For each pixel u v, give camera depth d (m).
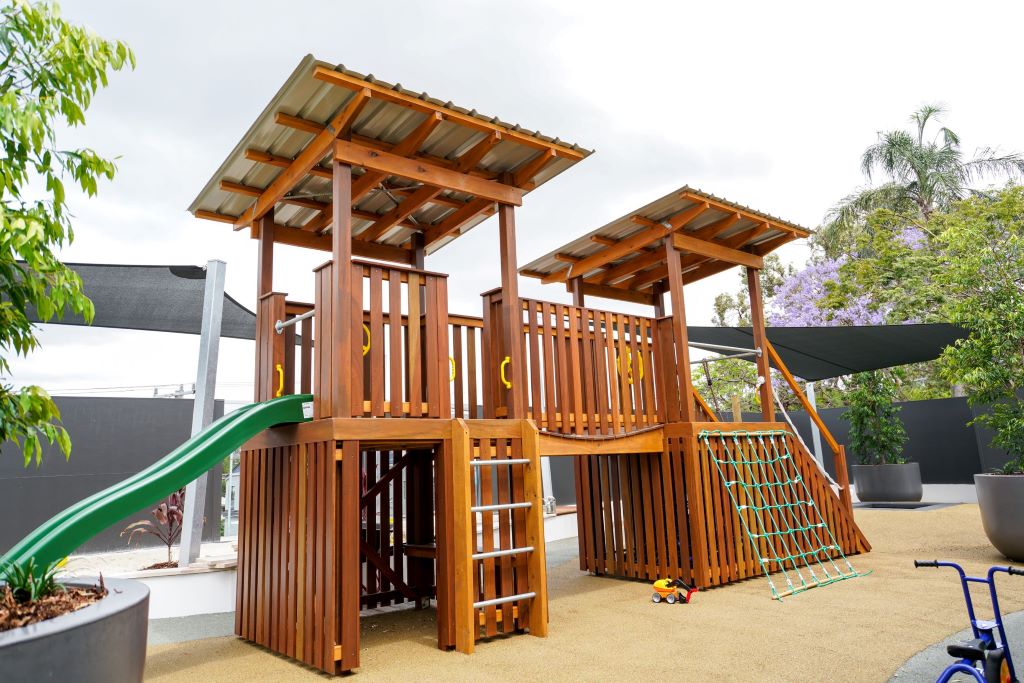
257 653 4.19
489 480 4.30
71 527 3.26
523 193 5.04
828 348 8.95
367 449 4.96
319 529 3.79
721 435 6.00
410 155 4.52
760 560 5.43
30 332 2.85
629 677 3.37
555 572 6.95
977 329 6.63
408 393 4.67
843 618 4.40
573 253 7.09
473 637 3.94
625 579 6.32
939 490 11.89
